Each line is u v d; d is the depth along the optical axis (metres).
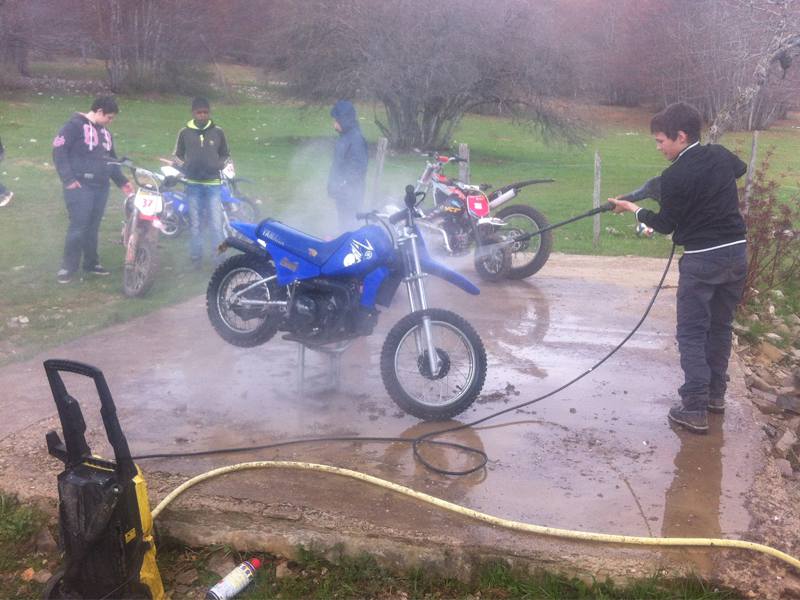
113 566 3.48
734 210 4.73
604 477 4.31
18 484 4.25
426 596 3.70
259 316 5.47
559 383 5.61
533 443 4.70
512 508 4.00
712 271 4.73
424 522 3.89
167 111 32.66
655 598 3.55
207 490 4.14
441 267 5.12
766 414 5.95
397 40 24.42
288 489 4.16
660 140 4.78
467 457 4.52
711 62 24.09
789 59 11.80
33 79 36.81
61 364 3.48
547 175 22.81
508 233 8.62
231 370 5.77
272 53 28.66
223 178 11.12
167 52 38.06
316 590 3.73
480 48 24.30
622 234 13.01
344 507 4.00
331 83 25.34
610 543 3.72
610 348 6.34
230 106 36.53
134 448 4.57
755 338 7.38
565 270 9.20
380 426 4.90
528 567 3.70
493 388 5.51
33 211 12.80
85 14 36.06
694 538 3.75
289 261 5.17
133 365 5.85
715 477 4.32
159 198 8.18
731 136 33.12
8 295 8.05
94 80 38.66
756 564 3.62
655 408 5.21
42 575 3.89
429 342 4.95
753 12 11.95
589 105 33.03
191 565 3.95
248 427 4.86
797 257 9.36
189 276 9.05
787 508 4.07
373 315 5.20
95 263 8.95
